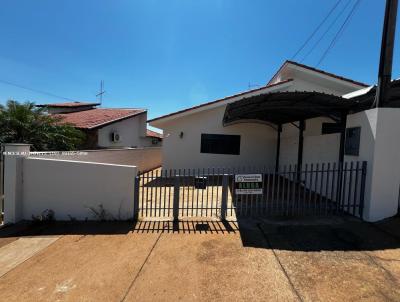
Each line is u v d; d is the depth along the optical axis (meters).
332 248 4.34
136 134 18.25
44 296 3.09
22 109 8.41
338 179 6.23
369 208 5.51
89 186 5.66
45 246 4.43
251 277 3.49
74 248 4.35
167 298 3.06
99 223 5.52
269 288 3.25
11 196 5.55
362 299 3.03
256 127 12.36
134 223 5.52
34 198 5.70
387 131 5.44
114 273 3.59
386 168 5.49
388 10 5.41
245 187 5.94
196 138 12.23
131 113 16.53
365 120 5.75
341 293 3.15
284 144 11.62
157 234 4.94
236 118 10.88
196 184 5.94
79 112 17.77
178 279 3.44
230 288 3.25
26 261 3.92
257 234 4.93
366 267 3.74
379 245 4.45
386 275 3.53
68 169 5.66
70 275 3.54
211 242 4.58
